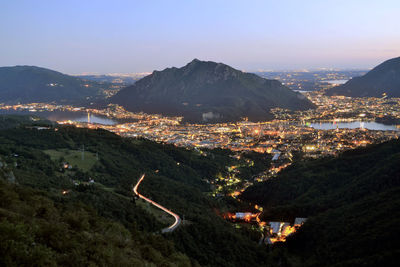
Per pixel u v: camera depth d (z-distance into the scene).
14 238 27.42
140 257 42.19
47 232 32.69
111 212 76.06
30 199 44.31
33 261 26.06
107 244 38.69
